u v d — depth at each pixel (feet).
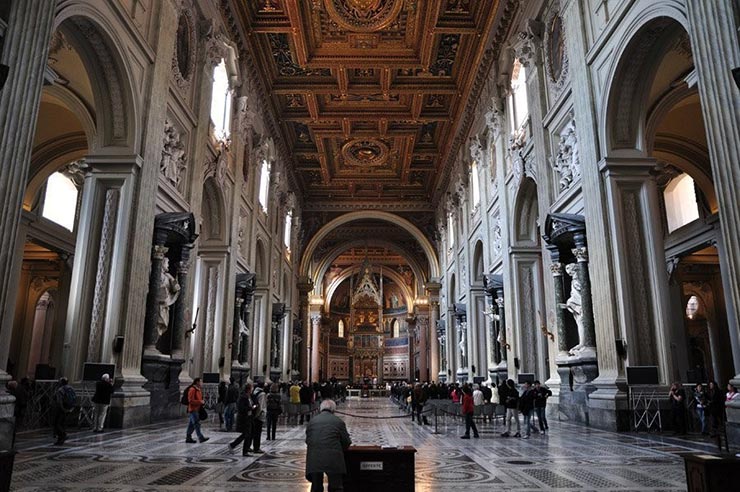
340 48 66.74
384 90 74.18
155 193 37.86
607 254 35.12
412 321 155.63
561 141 44.34
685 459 13.37
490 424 46.73
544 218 46.73
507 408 35.86
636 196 35.58
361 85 76.02
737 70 20.12
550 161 46.62
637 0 32.04
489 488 17.74
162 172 41.27
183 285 42.32
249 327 63.93
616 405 33.14
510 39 57.93
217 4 52.49
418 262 134.00
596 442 29.30
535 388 35.91
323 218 118.52
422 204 118.11
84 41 32.55
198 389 30.12
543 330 45.80
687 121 50.88
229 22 57.26
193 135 47.01
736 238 20.53
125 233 34.47
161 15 39.06
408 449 15.19
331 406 14.78
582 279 39.19
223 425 41.04
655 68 34.55
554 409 44.01
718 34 22.15
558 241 42.57
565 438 31.65
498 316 64.54
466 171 85.87
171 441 29.32
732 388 23.15
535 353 57.47
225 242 56.24
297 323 111.55
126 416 32.71
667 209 65.57
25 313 70.44
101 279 33.81
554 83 46.47
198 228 46.62
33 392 33.68
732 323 51.57
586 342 38.52
